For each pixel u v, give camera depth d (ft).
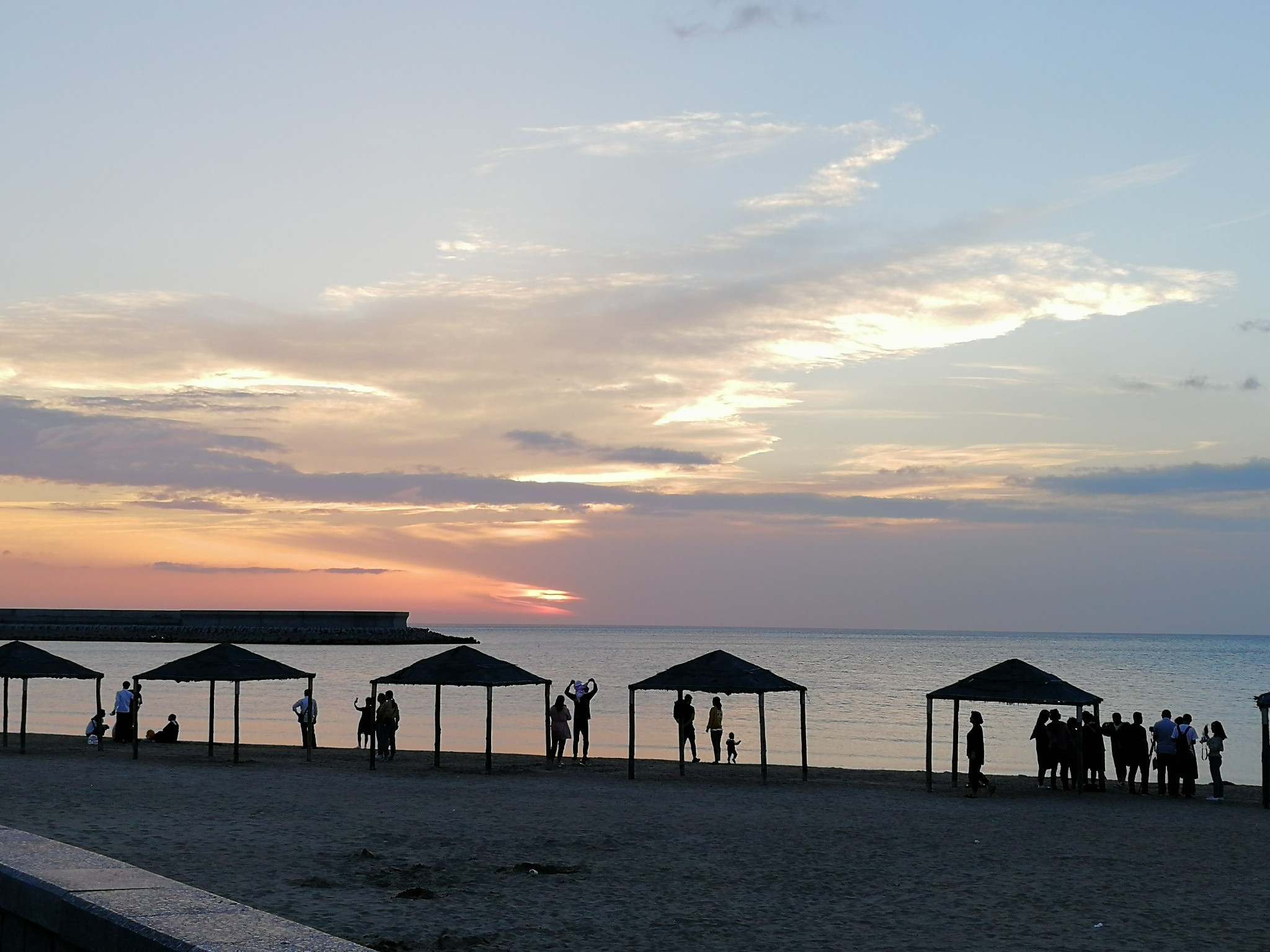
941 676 426.10
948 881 63.10
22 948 22.00
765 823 82.74
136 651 535.19
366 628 654.94
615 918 51.75
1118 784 117.60
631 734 110.73
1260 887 62.95
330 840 69.46
